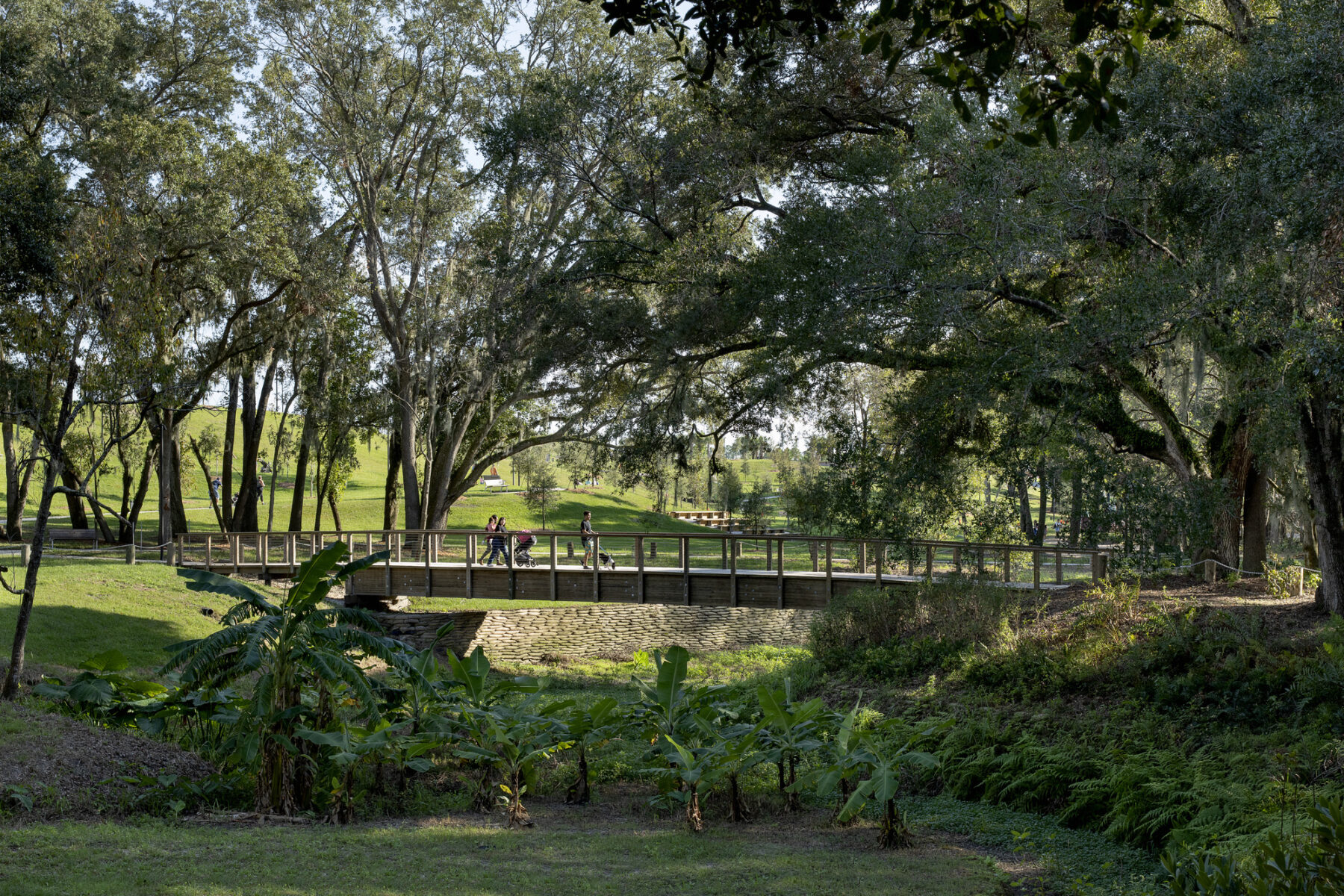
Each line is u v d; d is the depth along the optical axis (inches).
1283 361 447.8
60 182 959.0
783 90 763.4
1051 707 470.6
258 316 1270.9
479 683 449.1
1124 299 519.2
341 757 337.7
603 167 951.0
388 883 250.2
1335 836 134.7
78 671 639.1
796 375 717.9
